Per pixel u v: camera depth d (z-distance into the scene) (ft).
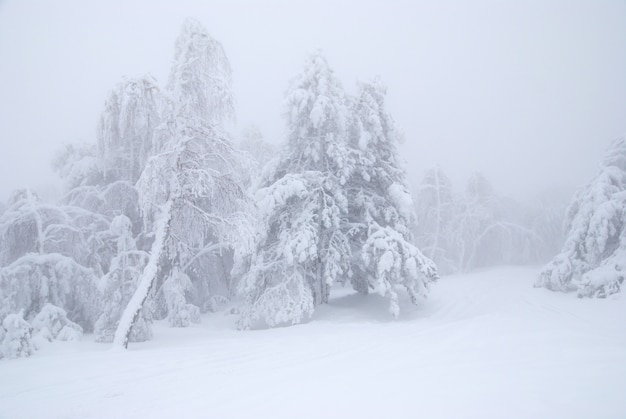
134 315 39.14
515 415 13.39
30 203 49.44
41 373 25.54
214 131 44.47
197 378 22.45
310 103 58.34
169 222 43.52
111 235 57.11
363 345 29.09
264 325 56.29
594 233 63.57
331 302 65.92
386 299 65.05
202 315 63.72
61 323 41.86
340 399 16.51
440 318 52.39
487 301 62.80
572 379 16.55
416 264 54.24
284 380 20.42
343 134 59.26
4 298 41.29
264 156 96.12
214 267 69.21
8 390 22.12
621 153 74.13
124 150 61.16
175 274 55.26
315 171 56.95
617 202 62.95
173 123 44.73
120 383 22.52
